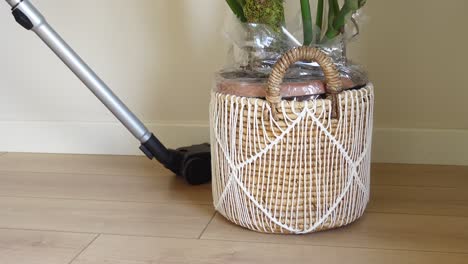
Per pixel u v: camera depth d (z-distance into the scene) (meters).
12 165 1.43
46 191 1.24
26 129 1.54
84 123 1.51
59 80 1.49
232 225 1.04
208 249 0.94
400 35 1.31
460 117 1.34
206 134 1.45
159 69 1.44
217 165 1.03
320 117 0.91
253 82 0.95
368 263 0.88
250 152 0.94
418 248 0.92
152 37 1.42
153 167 1.40
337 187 0.96
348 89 0.96
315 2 1.29
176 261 0.90
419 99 1.34
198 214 1.10
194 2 1.38
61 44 1.13
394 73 1.34
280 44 1.00
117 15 1.42
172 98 1.45
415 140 1.36
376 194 1.18
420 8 1.29
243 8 1.00
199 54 1.41
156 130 1.47
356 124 0.95
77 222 1.07
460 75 1.31
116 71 1.45
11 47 1.49
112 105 1.18
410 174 1.30
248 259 0.90
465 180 1.26
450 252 0.91
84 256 0.93
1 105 1.54
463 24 1.29
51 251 0.95
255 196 0.97
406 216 1.06
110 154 1.52
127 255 0.92
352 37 1.03
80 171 1.38
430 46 1.31
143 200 1.18
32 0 1.43
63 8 1.43
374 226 1.02
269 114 0.90
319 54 0.88
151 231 1.02
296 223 0.96
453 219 1.04
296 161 0.93
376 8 1.30
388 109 1.36
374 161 1.39
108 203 1.16
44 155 1.52
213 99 1.01
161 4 1.39
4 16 1.46
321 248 0.93
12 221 1.08
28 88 1.51
